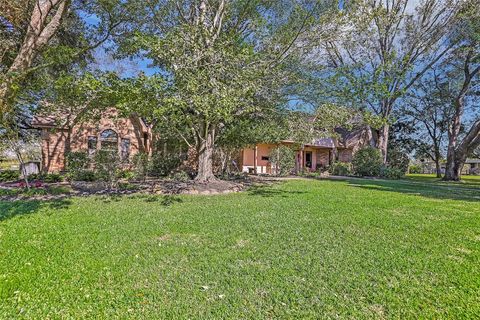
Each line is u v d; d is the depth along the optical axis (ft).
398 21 57.57
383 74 48.75
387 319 8.06
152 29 32.60
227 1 32.30
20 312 8.10
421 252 13.30
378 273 10.94
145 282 10.07
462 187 46.42
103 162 37.68
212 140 38.99
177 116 26.89
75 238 14.82
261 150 73.72
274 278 10.42
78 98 26.76
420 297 9.22
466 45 57.16
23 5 21.63
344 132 91.20
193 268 11.26
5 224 17.44
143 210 22.27
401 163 81.61
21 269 10.82
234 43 28.07
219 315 8.14
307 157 82.84
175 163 56.65
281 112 34.99
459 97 64.90
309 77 32.37
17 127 28.73
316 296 9.21
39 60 28.76
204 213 21.26
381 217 20.36
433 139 83.56
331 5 27.66
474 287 9.91
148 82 20.79
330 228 17.17
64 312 8.18
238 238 15.12
